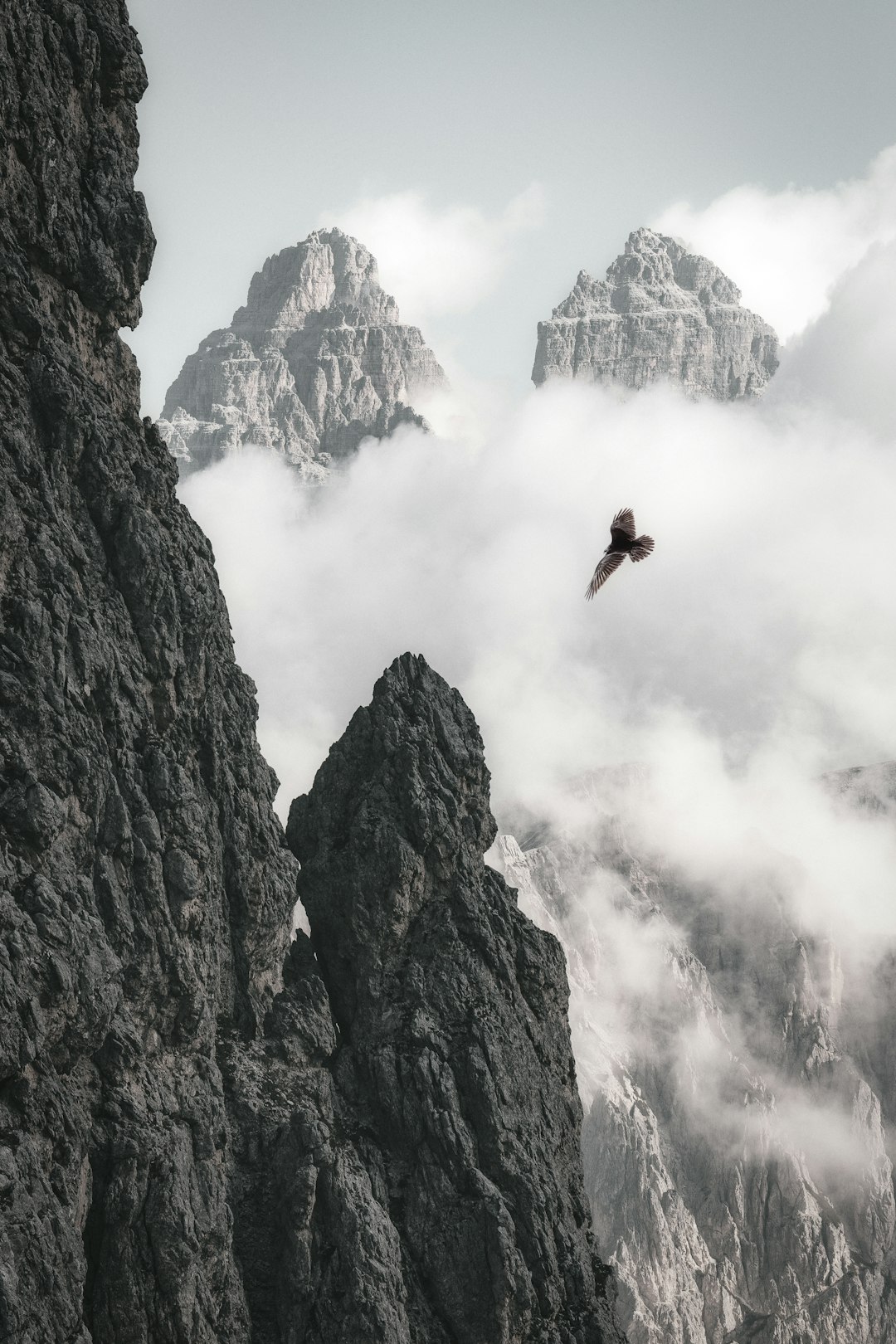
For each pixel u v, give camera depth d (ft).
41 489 311.47
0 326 315.58
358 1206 307.99
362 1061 335.06
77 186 334.65
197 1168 288.92
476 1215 318.45
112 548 321.93
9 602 295.89
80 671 301.84
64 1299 242.99
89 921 277.23
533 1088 340.18
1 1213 239.91
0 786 282.15
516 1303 314.35
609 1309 336.29
